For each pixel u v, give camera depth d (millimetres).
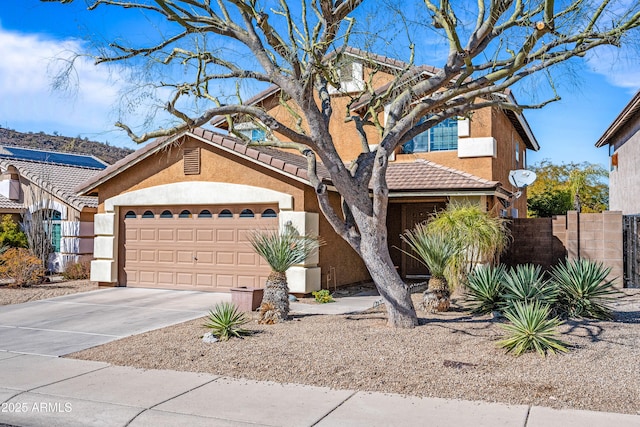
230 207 16781
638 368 7891
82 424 6633
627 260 16531
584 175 39344
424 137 19750
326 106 11406
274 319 11492
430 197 18250
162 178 17672
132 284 18281
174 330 11281
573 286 11688
